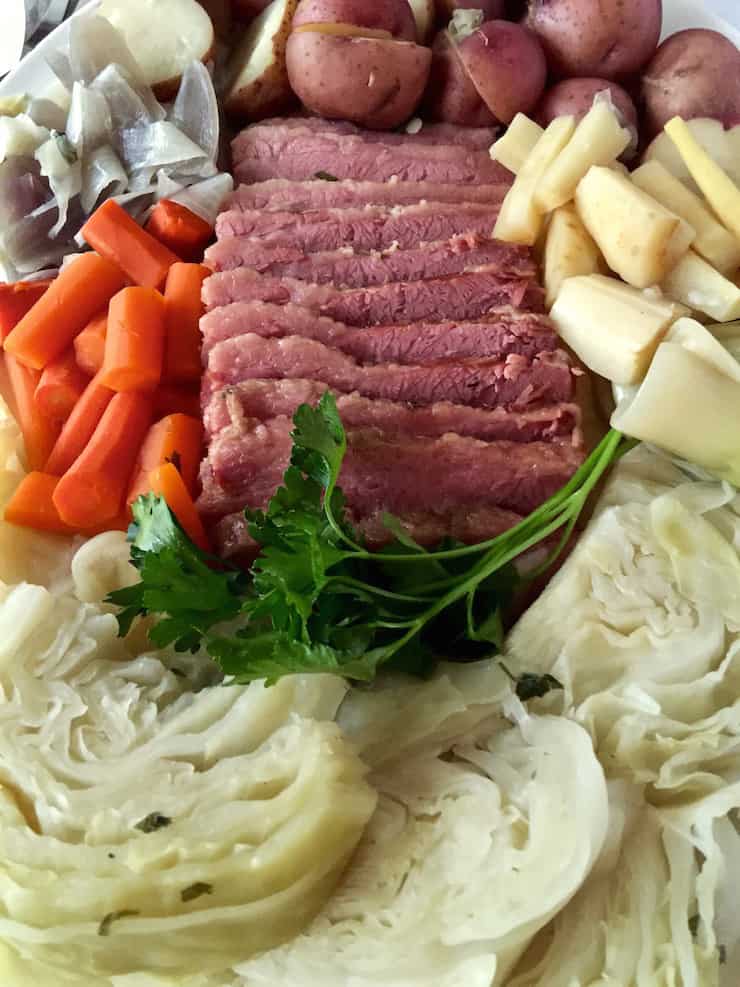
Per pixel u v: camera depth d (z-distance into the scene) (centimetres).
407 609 25
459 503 29
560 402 30
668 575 26
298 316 30
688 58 34
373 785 25
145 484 29
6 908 22
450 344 30
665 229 29
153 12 36
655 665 25
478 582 25
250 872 22
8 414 31
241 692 25
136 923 21
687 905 23
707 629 25
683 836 23
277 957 23
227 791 23
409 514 29
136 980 23
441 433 29
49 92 36
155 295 31
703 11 38
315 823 22
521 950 22
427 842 23
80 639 27
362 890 23
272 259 32
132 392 30
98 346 31
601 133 31
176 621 24
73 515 29
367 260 32
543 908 21
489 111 36
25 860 22
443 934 22
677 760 24
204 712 25
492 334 30
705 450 28
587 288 30
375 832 24
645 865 23
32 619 26
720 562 26
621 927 23
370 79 34
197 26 36
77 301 31
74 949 22
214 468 28
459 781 24
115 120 35
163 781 23
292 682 24
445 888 23
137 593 25
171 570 24
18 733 25
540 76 34
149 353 30
